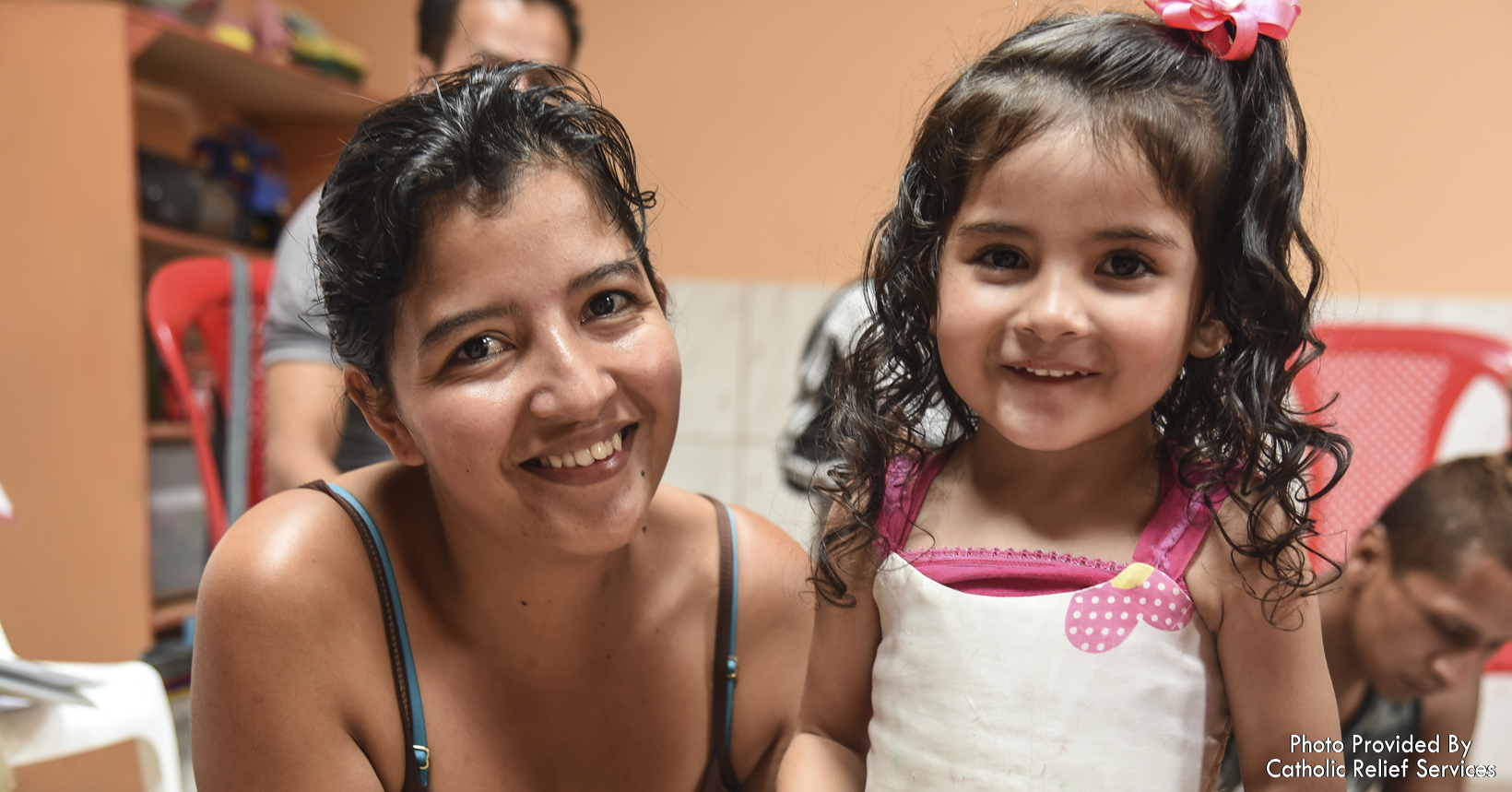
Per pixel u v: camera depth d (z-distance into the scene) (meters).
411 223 0.65
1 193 2.11
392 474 0.84
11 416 2.11
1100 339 0.63
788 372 2.60
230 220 2.45
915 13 2.53
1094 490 0.71
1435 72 2.20
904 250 0.76
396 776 0.77
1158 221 0.62
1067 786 0.64
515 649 0.80
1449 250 2.20
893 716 0.71
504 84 0.70
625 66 2.69
